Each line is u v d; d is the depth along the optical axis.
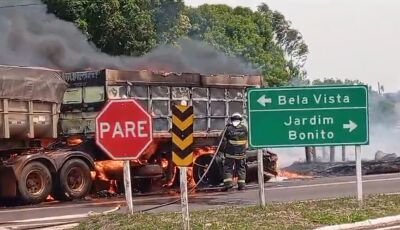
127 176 10.96
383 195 13.62
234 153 17.41
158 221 10.35
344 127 11.68
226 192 16.95
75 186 16.08
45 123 15.99
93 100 16.91
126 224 10.19
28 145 15.98
